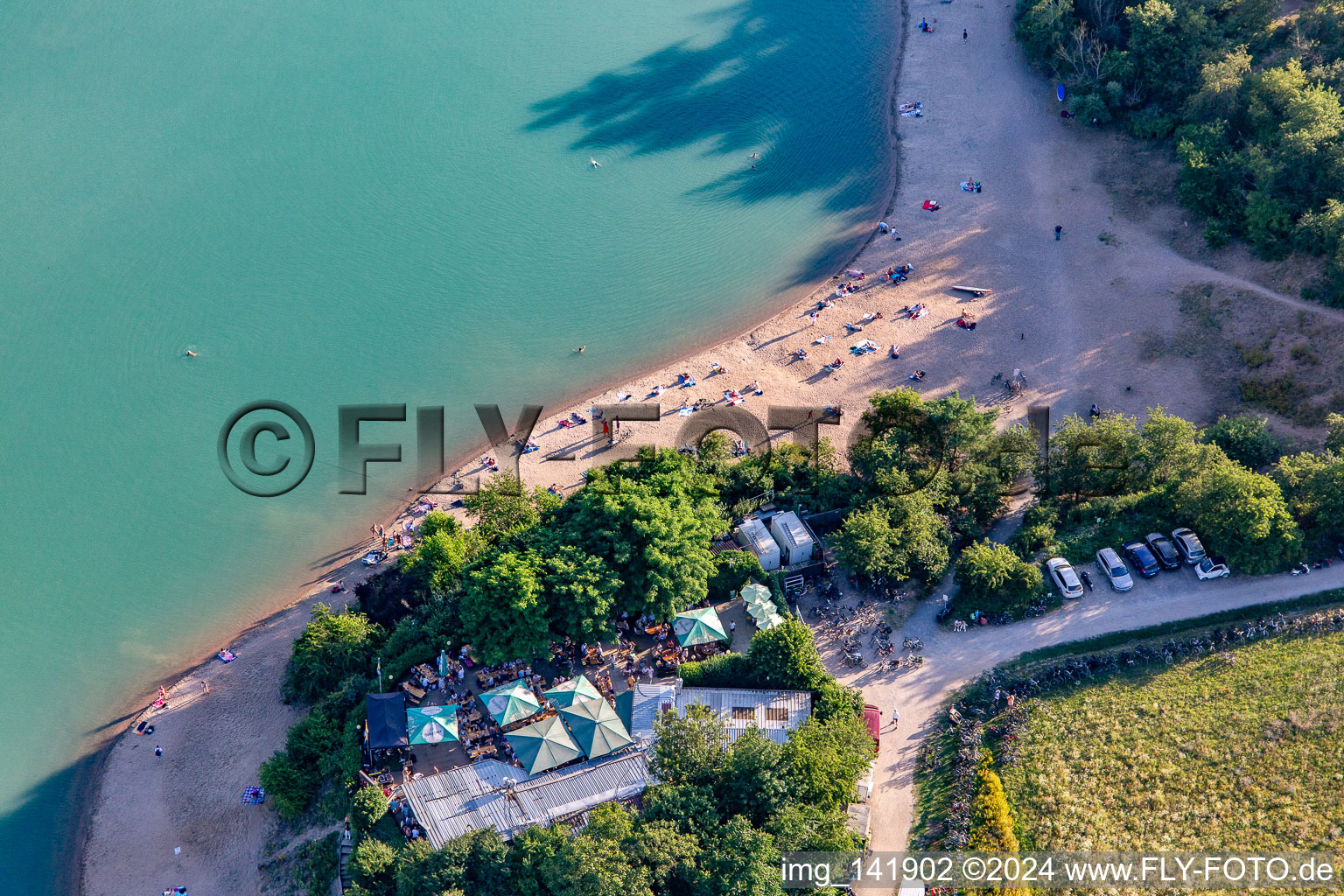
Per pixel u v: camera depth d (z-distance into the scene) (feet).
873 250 520.42
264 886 311.06
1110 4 578.66
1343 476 338.75
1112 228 508.12
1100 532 362.33
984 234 517.96
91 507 420.77
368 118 621.31
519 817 289.94
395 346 483.10
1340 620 324.60
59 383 467.93
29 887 323.37
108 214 556.51
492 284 514.27
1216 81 500.33
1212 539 347.77
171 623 384.27
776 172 577.84
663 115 622.54
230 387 465.47
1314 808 284.82
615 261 526.16
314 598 386.52
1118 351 453.99
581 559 338.95
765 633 322.96
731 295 505.25
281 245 536.42
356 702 334.03
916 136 589.32
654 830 273.33
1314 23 520.42
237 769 339.57
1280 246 460.55
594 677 334.03
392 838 293.23
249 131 612.70
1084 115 558.56
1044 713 315.78
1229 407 425.69
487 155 595.47
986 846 286.25
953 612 350.84
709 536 355.77
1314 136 450.71
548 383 465.06
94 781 344.69
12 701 365.61
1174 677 319.88
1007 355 456.86
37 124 618.03
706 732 293.84
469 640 337.11
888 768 311.88
